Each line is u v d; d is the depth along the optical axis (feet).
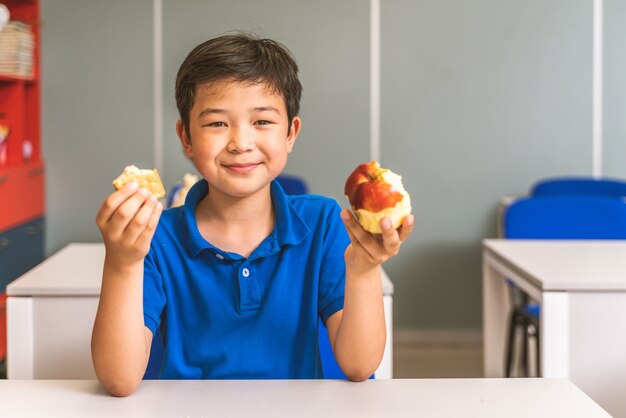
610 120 13.35
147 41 13.07
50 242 13.29
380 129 13.26
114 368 3.15
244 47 3.48
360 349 3.36
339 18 13.09
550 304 6.28
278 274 3.82
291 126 3.71
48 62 13.08
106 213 2.99
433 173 13.37
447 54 13.20
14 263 11.68
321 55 13.12
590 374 6.31
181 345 3.81
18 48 12.14
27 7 12.81
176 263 3.80
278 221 3.80
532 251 7.82
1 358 10.48
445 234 13.44
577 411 3.05
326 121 13.23
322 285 3.86
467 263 13.47
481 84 13.28
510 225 9.09
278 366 3.79
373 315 3.38
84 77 13.11
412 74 13.21
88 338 6.12
